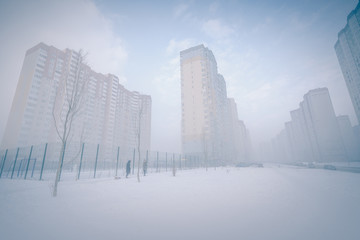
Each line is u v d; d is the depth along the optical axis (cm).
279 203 586
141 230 376
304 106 11375
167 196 723
